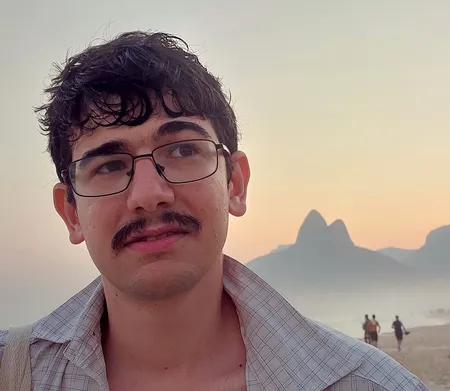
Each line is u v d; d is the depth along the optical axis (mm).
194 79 612
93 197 570
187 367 602
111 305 610
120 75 583
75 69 612
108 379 605
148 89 581
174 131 581
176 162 576
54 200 646
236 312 638
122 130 575
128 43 619
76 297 655
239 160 665
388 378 575
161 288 555
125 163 575
